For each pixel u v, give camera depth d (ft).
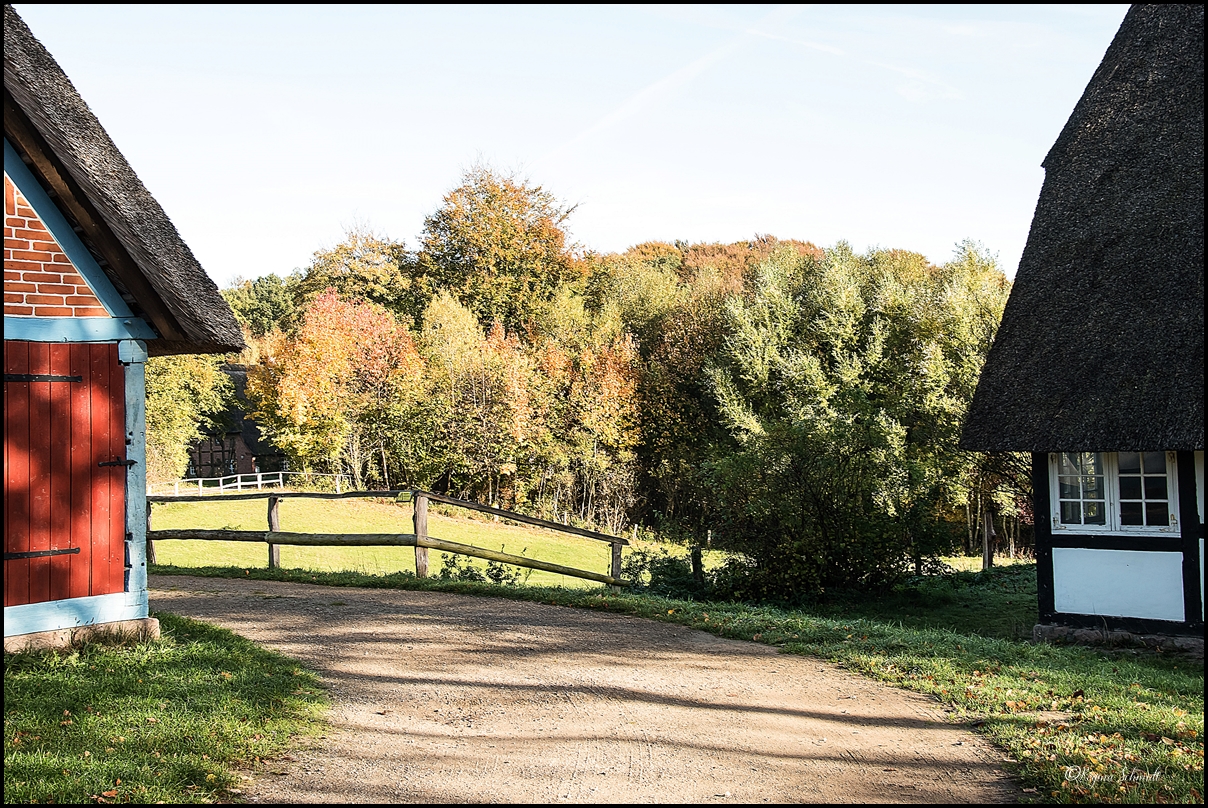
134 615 27.17
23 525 24.99
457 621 34.50
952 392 92.17
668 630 34.65
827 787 18.74
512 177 168.66
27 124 24.25
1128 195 42.16
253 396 134.00
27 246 25.40
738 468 51.85
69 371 26.04
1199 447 34.68
